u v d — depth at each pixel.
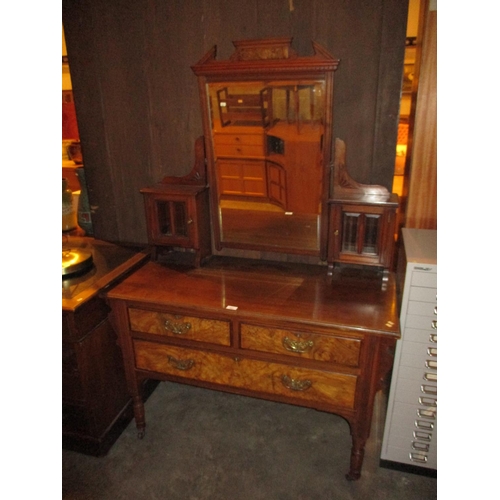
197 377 1.52
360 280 1.54
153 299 1.42
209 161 1.61
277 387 1.43
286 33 1.45
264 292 1.46
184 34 1.55
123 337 1.55
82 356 1.47
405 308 1.33
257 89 1.45
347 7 1.36
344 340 1.28
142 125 1.74
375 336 1.24
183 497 1.47
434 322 1.32
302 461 1.61
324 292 1.45
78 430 1.61
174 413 1.87
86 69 1.71
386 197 1.42
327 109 1.41
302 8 1.40
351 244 1.50
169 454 1.65
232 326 1.38
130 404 1.81
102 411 1.62
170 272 1.65
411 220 1.52
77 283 1.53
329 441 1.70
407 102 2.04
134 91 1.69
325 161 1.47
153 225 1.68
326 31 1.40
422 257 1.28
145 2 1.54
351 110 1.46
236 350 1.42
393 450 1.53
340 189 1.48
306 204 1.56
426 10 1.29
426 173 1.45
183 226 1.67
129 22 1.59
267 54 1.40
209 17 1.50
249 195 1.62
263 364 1.41
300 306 1.36
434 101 1.36
